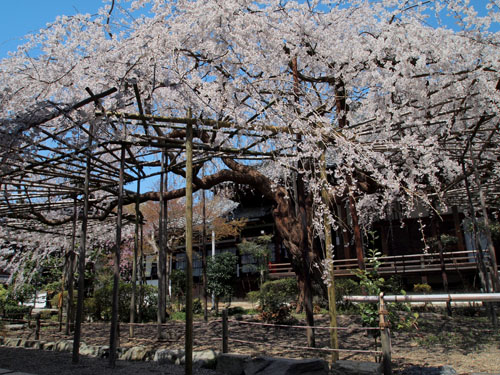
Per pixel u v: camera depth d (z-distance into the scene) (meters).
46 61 4.72
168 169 7.32
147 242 18.17
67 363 5.04
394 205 11.04
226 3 4.61
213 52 4.88
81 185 7.79
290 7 5.36
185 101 4.99
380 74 5.54
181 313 11.78
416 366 4.45
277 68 5.32
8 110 4.84
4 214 8.24
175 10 4.83
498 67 4.96
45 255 12.51
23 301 13.52
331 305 4.69
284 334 7.00
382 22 5.33
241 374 4.26
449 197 9.48
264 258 16.23
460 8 5.01
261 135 5.26
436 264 12.42
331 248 4.94
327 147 5.57
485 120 5.62
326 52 5.51
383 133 5.62
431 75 5.19
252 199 20.06
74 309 11.57
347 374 3.83
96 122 4.67
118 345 5.93
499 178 8.30
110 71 4.64
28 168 5.38
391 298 4.02
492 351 5.21
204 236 10.30
